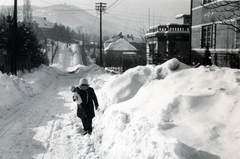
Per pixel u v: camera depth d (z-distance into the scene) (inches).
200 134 125.8
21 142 239.1
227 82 163.6
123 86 306.8
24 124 303.7
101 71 1073.5
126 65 884.0
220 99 145.3
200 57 739.4
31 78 778.2
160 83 214.2
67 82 938.1
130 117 180.2
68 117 343.6
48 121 320.8
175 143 116.8
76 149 221.3
